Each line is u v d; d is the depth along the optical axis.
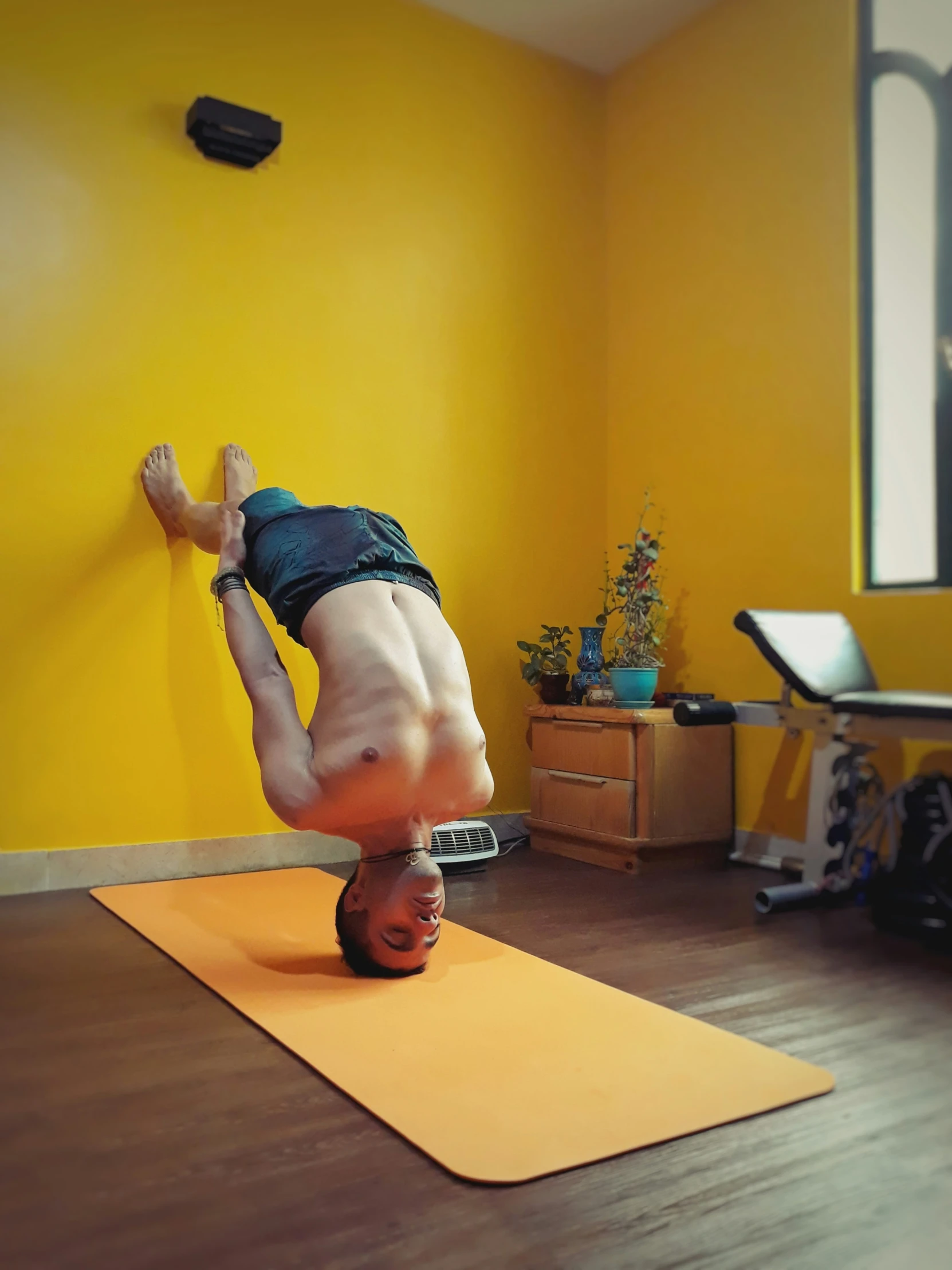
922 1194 1.34
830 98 3.52
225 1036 1.90
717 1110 1.57
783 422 3.66
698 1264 1.18
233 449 3.39
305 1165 1.41
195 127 3.34
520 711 4.09
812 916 2.84
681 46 4.11
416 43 3.93
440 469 3.92
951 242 3.33
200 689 3.37
